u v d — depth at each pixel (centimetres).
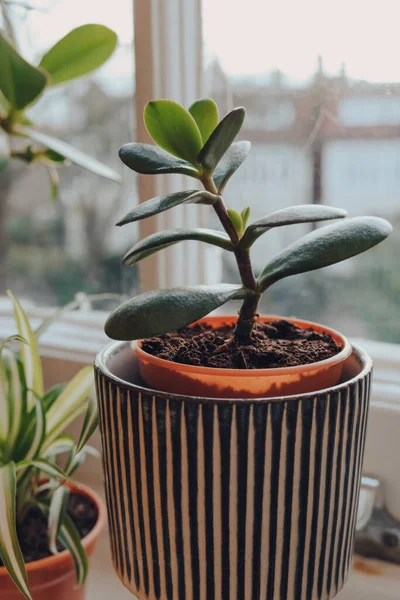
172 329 37
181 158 41
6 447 52
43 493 59
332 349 43
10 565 45
